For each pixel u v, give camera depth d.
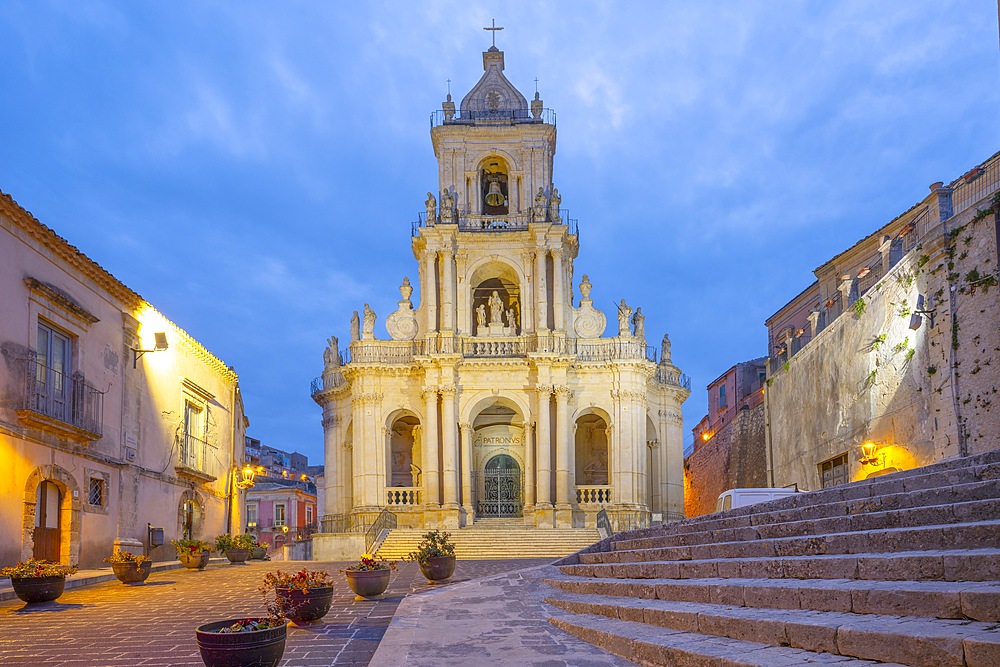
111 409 27.11
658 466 50.03
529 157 49.47
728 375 54.34
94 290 26.31
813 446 30.48
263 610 16.41
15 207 21.48
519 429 50.66
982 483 9.77
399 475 50.53
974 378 20.55
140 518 28.91
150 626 14.33
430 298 46.78
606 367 46.72
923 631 6.67
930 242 22.38
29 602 17.61
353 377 46.91
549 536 39.34
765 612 8.88
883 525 10.34
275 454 96.25
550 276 47.69
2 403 21.06
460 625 12.45
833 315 30.06
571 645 10.38
